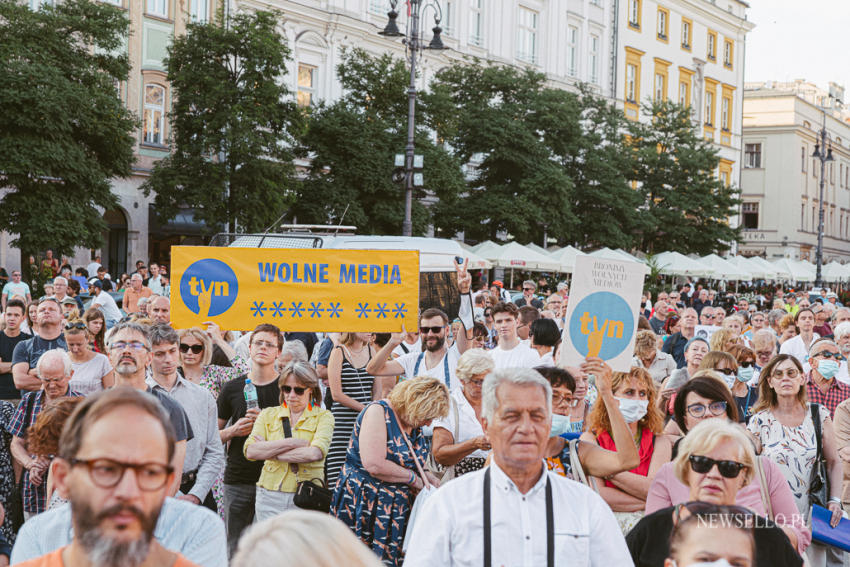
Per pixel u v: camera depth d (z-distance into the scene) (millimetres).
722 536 2807
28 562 2441
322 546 2137
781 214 77750
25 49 23469
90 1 25594
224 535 3334
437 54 40250
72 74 24719
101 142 25172
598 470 4906
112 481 2227
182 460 5156
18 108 23250
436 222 36000
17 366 8484
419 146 30734
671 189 46344
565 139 38250
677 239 45875
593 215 40000
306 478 6250
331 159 29922
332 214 29719
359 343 7840
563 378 4961
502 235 37562
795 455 5914
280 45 26578
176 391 5840
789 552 3568
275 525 2201
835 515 5836
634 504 4941
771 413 6102
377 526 5488
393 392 5680
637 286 5246
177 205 26922
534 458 3387
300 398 6297
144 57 31438
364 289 7926
